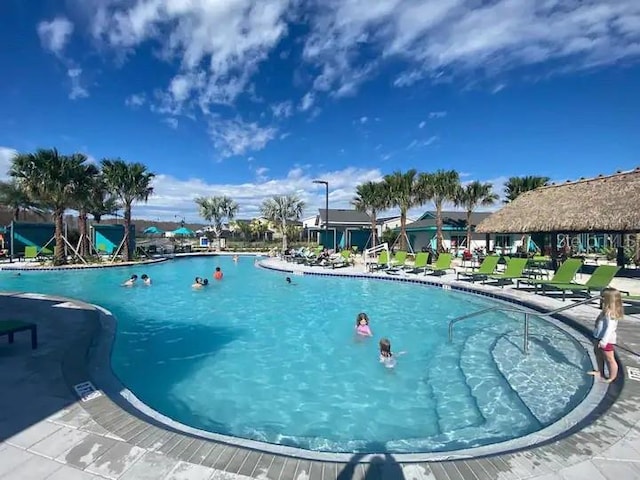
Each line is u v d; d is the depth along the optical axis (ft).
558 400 17.34
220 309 41.52
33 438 11.63
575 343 24.39
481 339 28.32
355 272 66.13
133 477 9.64
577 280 51.72
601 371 17.03
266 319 36.63
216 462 10.36
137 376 21.76
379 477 9.79
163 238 189.98
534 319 32.35
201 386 20.44
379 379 21.34
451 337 29.30
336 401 18.60
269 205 141.69
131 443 11.34
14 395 14.89
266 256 125.49
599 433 11.79
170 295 50.72
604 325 16.53
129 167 89.92
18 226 105.29
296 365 23.73
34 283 62.23
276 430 15.85
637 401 14.01
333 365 23.71
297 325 34.24
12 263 87.10
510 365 22.16
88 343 22.70
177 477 9.66
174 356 25.30
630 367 17.43
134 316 38.06
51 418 12.94
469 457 11.35
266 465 10.25
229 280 64.95
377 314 38.47
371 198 101.30
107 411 13.51
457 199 105.50
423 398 18.71
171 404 18.30
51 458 10.55
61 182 78.07
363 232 142.72
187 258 119.34
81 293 52.75
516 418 16.22
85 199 85.10
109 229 107.65
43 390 15.40
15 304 35.50
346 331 32.01
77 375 17.17
